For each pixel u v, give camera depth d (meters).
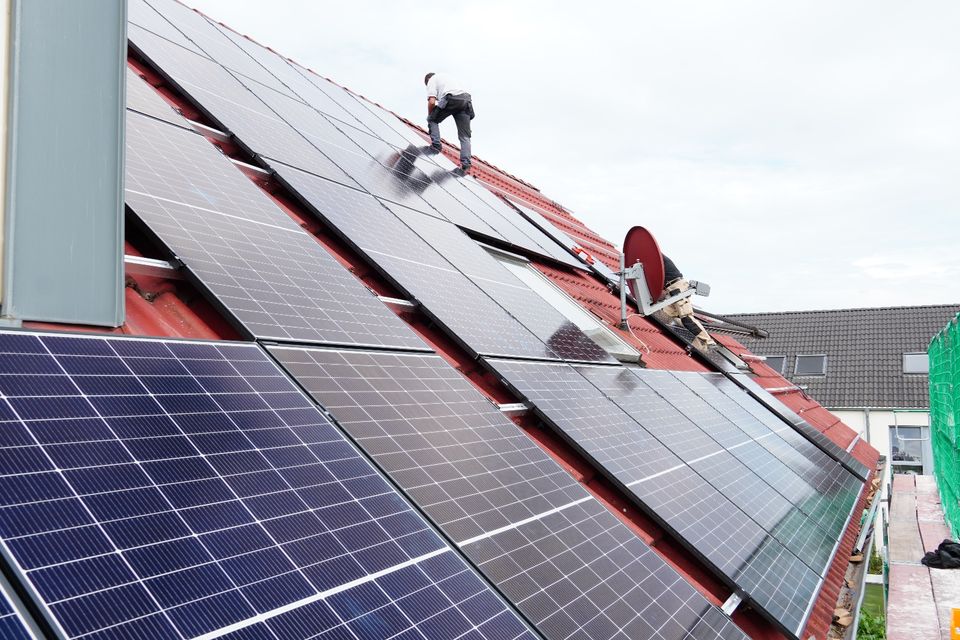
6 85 4.04
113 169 4.54
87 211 4.41
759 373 21.61
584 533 5.36
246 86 10.59
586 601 4.62
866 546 10.62
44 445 3.18
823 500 10.46
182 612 2.91
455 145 20.72
